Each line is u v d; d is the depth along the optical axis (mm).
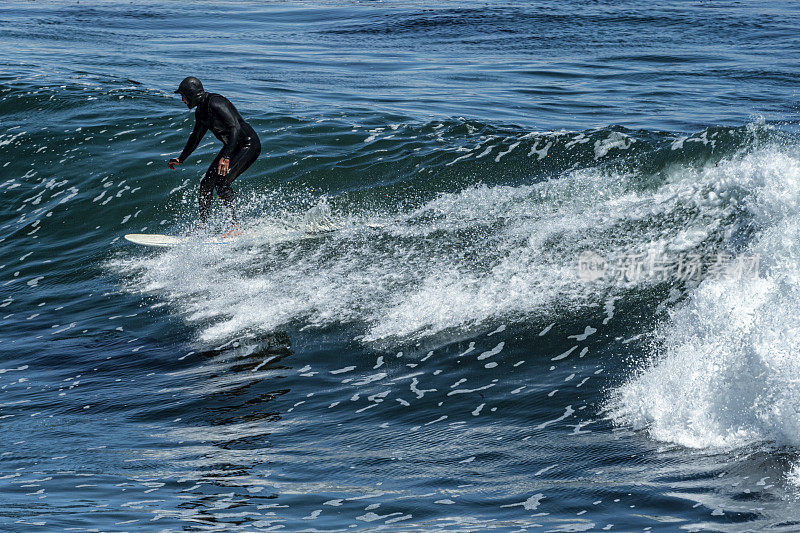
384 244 30203
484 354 22062
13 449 19141
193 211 36438
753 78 60344
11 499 16328
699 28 89375
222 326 26266
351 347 23641
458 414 19172
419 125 43219
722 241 25250
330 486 16219
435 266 27750
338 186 36344
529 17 99562
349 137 41531
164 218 36125
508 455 16953
